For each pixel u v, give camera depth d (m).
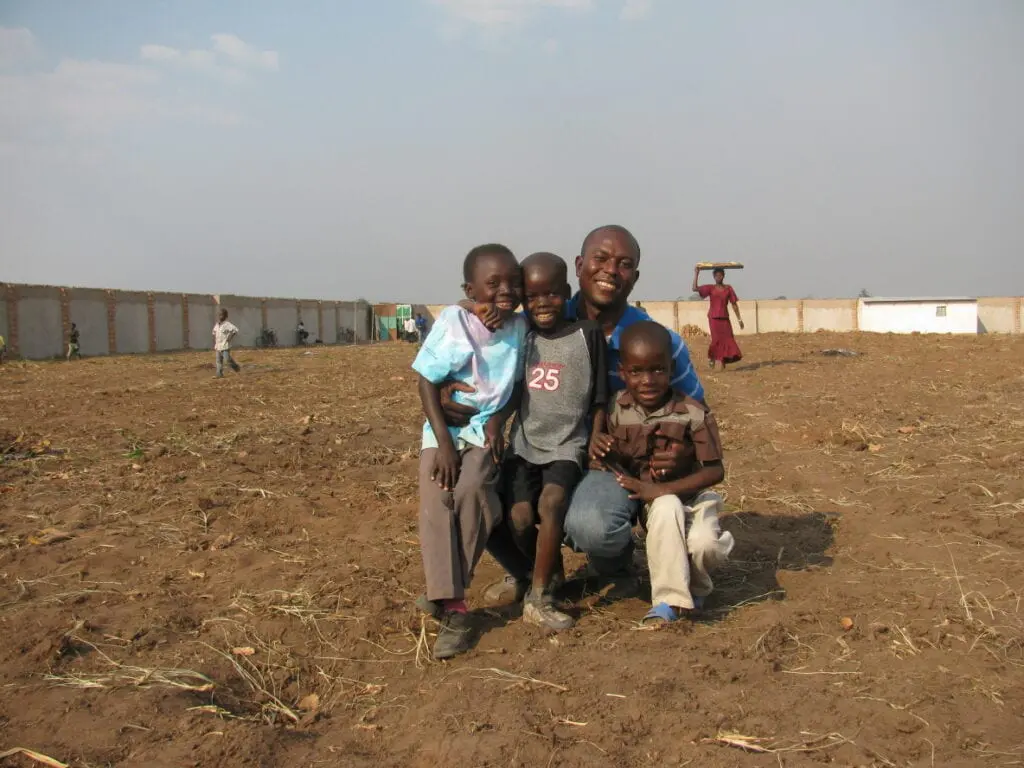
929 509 5.83
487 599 4.44
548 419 4.02
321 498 6.63
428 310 53.94
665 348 3.89
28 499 6.53
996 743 2.88
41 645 3.70
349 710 3.34
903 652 3.64
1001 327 36.19
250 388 15.34
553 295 3.96
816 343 27.34
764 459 7.71
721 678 3.42
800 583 4.57
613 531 3.92
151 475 7.35
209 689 3.40
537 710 3.19
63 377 18.95
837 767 2.77
